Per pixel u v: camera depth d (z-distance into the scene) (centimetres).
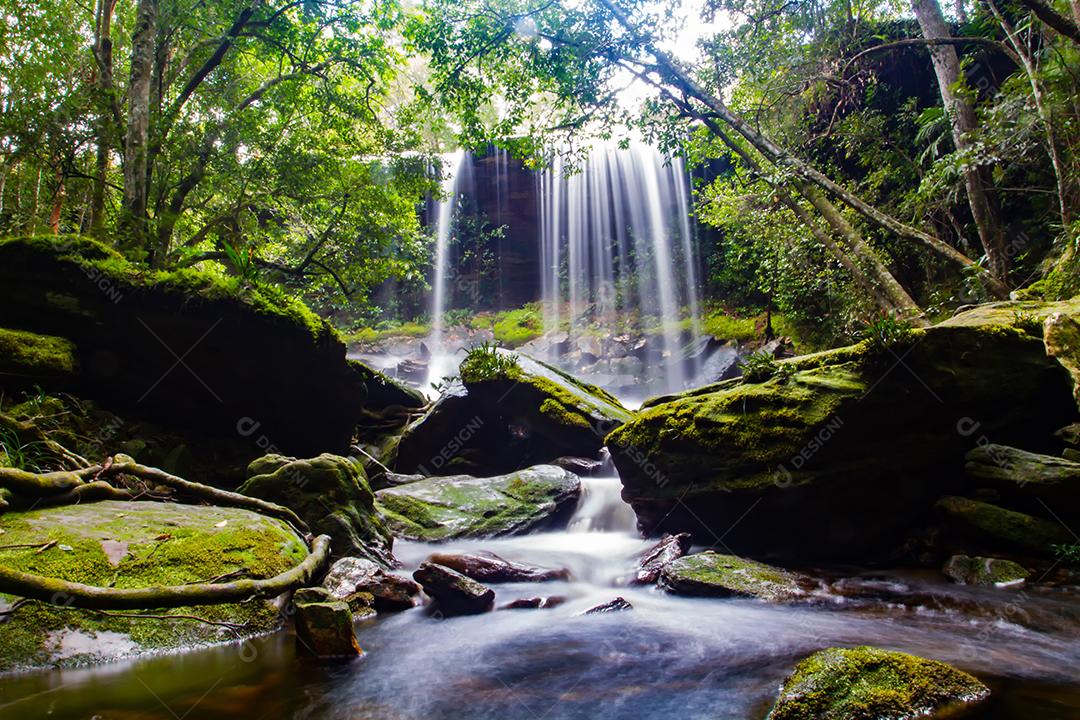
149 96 967
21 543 340
